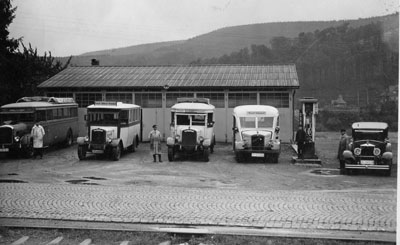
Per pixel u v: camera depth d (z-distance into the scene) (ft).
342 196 47.32
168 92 113.70
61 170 68.95
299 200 44.45
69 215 36.52
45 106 89.86
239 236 30.60
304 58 287.69
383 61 222.07
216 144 108.88
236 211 38.63
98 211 38.14
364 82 234.38
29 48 139.95
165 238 30.48
